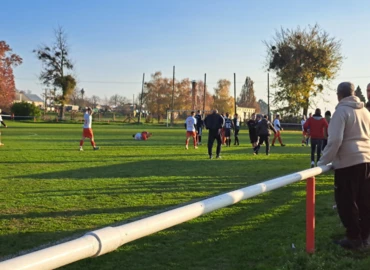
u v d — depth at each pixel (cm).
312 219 475
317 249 500
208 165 1373
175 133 3722
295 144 2670
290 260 466
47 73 6631
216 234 580
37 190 877
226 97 8488
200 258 489
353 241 502
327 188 955
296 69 5478
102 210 708
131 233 241
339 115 482
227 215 685
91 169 1224
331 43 5534
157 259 484
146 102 8306
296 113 5672
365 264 448
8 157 1512
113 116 8062
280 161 1547
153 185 957
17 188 898
